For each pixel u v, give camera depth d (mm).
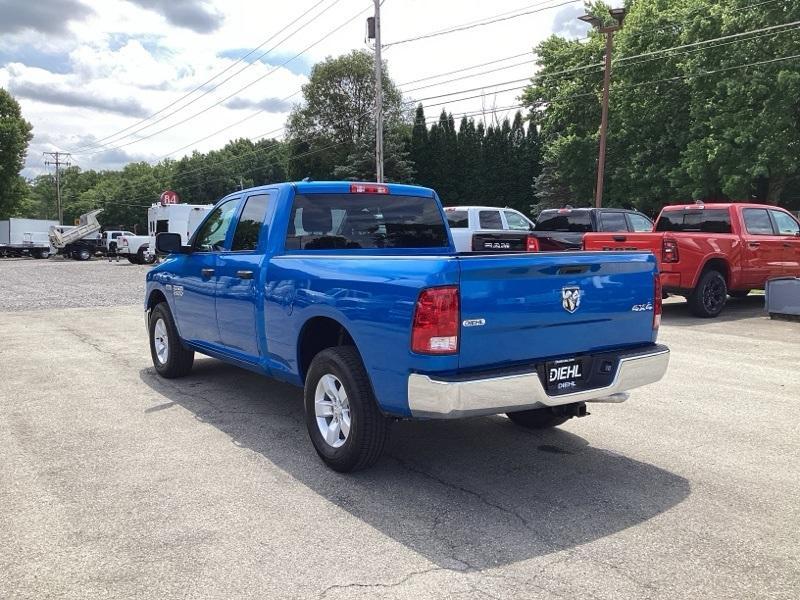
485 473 4453
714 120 29312
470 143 62469
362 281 4078
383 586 2996
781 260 12969
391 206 5816
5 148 55875
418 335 3658
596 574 3105
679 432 5359
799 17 26828
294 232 5270
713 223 12781
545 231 14523
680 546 3393
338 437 4445
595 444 5070
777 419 5727
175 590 2965
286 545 3398
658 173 34281
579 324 4145
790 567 3178
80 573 3111
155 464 4590
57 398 6426
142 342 9750
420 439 5203
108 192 126750
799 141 28703
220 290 5770
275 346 5047
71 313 13305
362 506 3896
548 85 41438
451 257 3670
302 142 66938
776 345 9328
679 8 33594
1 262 39656
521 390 3770
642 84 34500
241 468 4523
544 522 3684
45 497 4008
